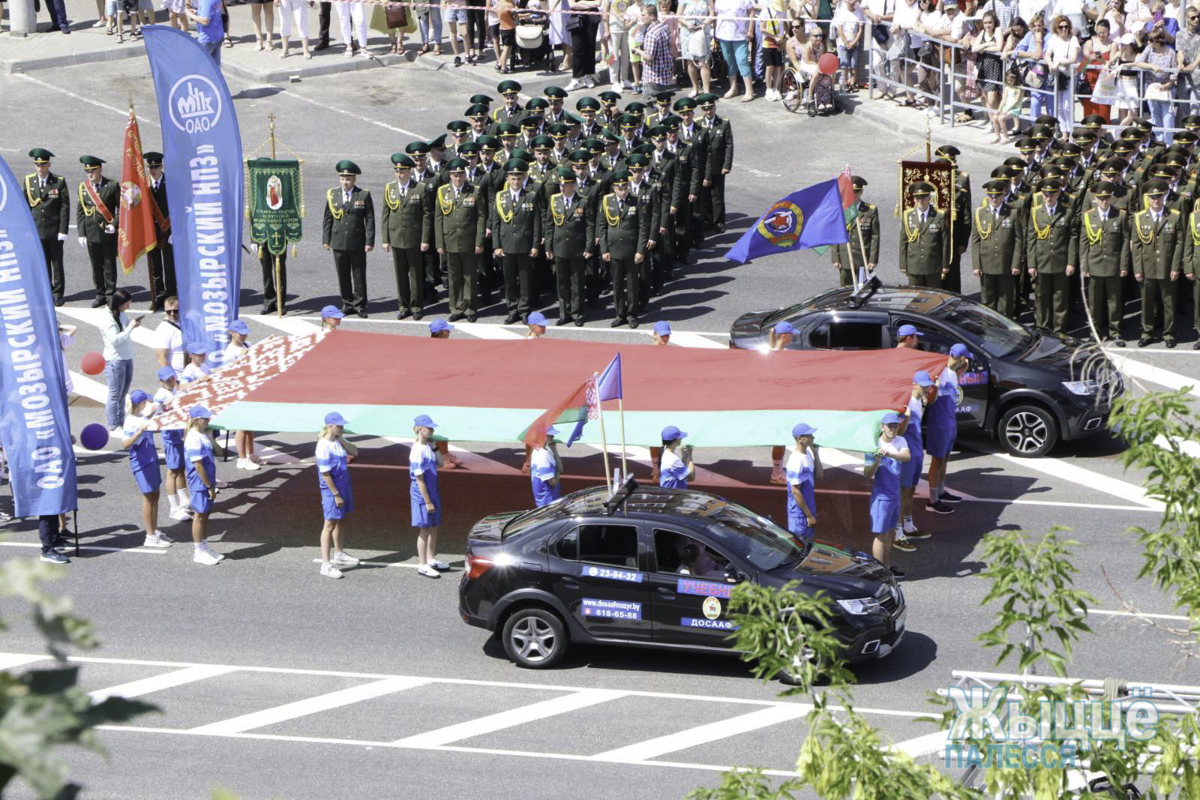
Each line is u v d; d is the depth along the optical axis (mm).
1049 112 71562
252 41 93438
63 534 41531
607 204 57000
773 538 34500
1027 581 15156
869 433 37469
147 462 41094
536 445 37281
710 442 38438
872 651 32656
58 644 4957
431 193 58312
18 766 4746
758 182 72062
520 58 87875
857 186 54281
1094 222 52875
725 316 58656
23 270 39719
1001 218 53906
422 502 38969
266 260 59562
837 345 47469
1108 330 54625
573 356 44719
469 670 34406
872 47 80312
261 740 30969
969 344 46594
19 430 39844
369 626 36781
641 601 33438
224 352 49094
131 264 55062
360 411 40250
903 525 40562
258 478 47094
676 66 85875
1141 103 69312
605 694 33094
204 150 49562
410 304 60125
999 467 45750
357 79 87750
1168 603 36094
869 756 14203
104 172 72750
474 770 29578
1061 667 14773
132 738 31047
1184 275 52625
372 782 29109
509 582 34062
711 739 30812
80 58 89500
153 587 39125
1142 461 15508
